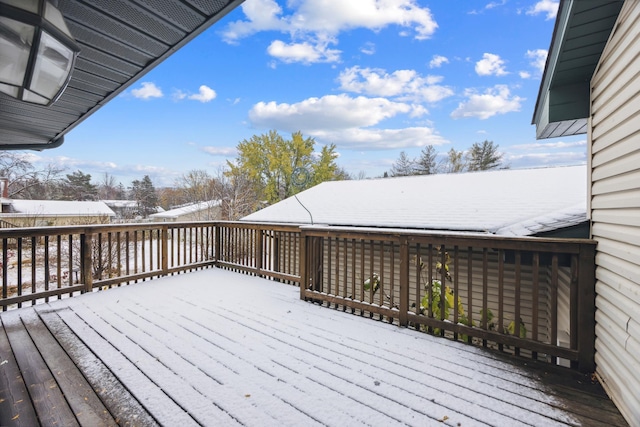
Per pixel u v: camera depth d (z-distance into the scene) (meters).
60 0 1.70
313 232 3.86
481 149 28.88
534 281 2.45
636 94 1.78
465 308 6.02
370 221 7.14
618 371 1.85
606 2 1.88
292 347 2.64
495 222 5.82
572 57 2.27
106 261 8.83
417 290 3.06
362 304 3.38
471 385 2.09
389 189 10.57
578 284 2.26
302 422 1.73
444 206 7.53
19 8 1.21
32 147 4.74
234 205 20.61
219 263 5.82
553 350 2.33
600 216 2.24
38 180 20.86
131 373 2.19
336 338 2.83
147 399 1.90
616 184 2.00
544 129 3.05
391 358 2.46
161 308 3.57
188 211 24.06
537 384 2.10
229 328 3.02
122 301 3.80
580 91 2.52
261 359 2.42
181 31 2.05
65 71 1.52
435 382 2.13
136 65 2.47
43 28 1.29
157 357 2.42
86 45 2.19
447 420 1.75
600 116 2.29
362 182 12.41
